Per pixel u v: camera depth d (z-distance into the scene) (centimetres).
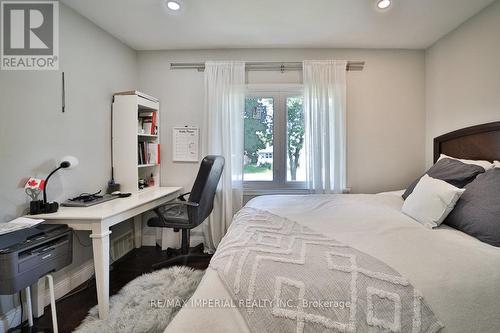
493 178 135
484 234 115
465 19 212
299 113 277
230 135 264
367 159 274
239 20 214
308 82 261
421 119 272
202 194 206
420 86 271
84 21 206
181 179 282
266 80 274
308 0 186
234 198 270
